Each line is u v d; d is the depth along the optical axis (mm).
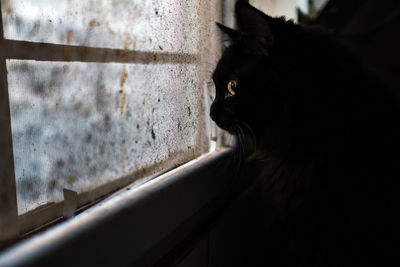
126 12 571
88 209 510
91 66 520
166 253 630
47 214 479
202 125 931
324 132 767
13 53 408
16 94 422
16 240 428
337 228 720
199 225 776
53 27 455
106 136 562
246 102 851
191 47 829
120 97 584
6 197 413
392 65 2320
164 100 714
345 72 786
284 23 772
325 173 759
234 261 986
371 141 735
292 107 792
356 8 2389
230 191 970
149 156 679
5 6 393
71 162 503
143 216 523
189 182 688
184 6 763
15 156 427
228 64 893
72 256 380
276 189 916
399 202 679
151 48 650
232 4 1037
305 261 814
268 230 1210
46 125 462
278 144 867
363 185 712
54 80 465
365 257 695
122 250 477
